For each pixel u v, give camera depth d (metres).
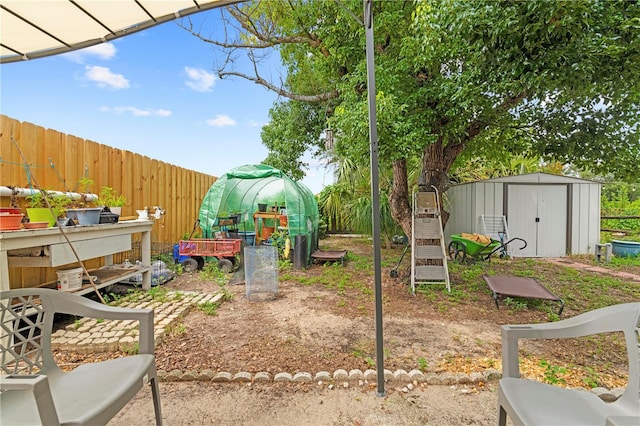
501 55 2.93
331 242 10.38
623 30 2.58
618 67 2.84
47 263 2.79
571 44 2.65
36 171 3.40
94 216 3.32
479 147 5.97
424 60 3.91
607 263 6.97
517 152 5.85
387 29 4.57
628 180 4.85
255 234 7.40
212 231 6.56
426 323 3.41
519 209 8.21
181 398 2.10
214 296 4.20
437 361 2.58
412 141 3.97
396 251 8.20
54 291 1.67
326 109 7.52
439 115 4.49
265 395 2.14
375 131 2.08
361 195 8.79
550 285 5.02
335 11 4.96
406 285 4.94
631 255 7.59
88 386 1.40
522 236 8.19
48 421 1.03
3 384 1.00
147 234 4.46
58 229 2.85
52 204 3.17
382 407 2.02
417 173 7.89
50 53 2.29
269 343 2.91
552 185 8.21
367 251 8.45
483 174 11.30
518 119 5.00
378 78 4.25
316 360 2.60
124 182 5.01
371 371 2.38
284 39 5.90
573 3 2.38
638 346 1.36
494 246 6.69
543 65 2.86
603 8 2.58
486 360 2.58
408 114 4.29
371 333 3.15
